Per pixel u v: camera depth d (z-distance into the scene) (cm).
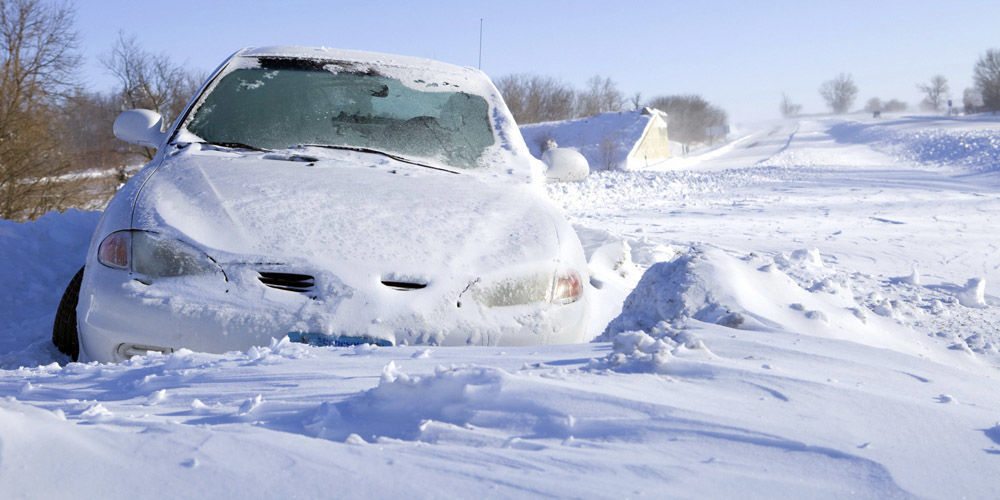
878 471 144
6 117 2431
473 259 340
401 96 477
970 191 1842
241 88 459
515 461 141
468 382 179
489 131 465
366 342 312
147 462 129
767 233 1069
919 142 4722
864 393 189
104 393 226
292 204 356
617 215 1380
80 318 327
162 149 417
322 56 494
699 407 174
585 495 126
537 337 331
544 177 457
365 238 340
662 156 5869
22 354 357
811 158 4044
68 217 688
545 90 8794
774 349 240
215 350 310
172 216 340
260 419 182
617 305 468
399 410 176
